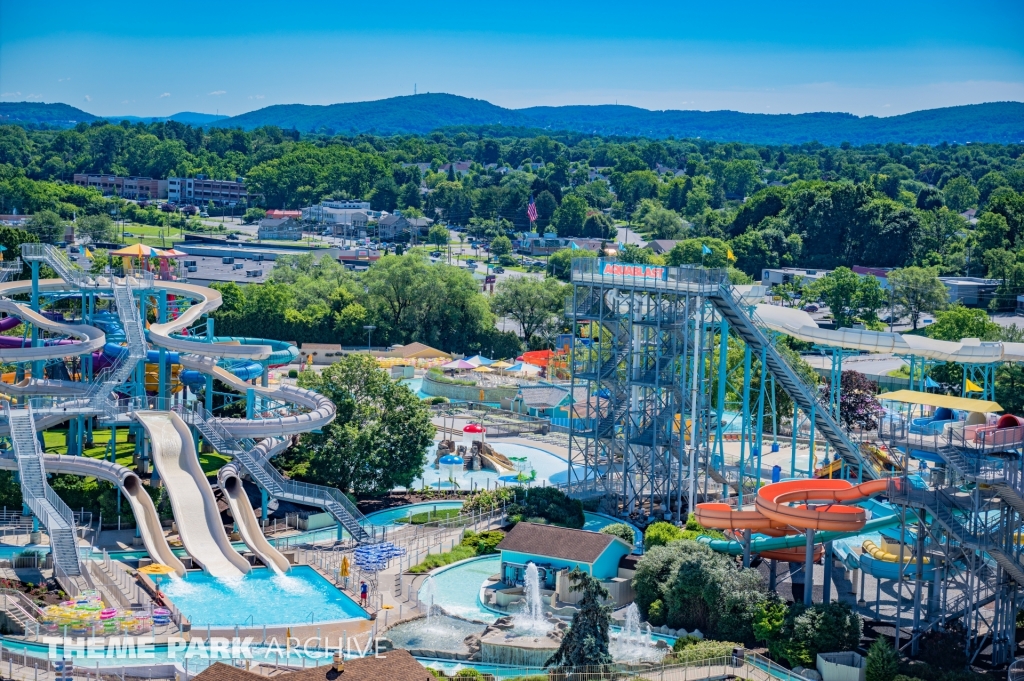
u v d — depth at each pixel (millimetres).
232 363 168375
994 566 105250
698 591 103625
